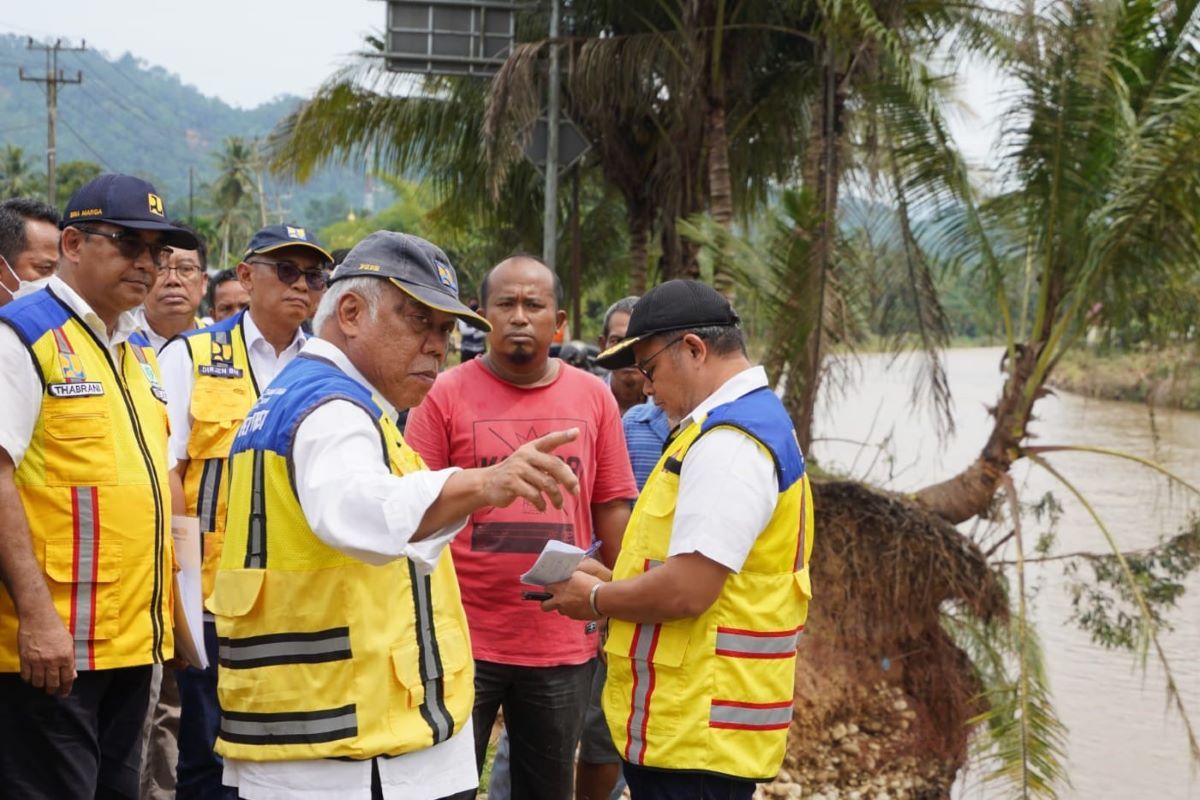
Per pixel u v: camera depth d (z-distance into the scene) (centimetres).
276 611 232
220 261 7725
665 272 1392
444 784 246
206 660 344
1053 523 954
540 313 381
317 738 231
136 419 312
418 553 221
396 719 238
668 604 281
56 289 303
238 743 237
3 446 281
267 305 406
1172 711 860
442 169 1523
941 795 807
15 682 288
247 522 237
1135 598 851
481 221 1636
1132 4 838
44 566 290
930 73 980
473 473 220
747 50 1130
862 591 869
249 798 236
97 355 305
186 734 383
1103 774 750
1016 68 850
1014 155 869
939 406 952
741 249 902
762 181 1374
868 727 830
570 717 383
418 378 246
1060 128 841
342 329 244
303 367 242
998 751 756
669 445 304
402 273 242
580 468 387
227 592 239
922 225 926
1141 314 896
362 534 214
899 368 978
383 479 219
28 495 290
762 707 288
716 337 302
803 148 1301
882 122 915
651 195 1422
